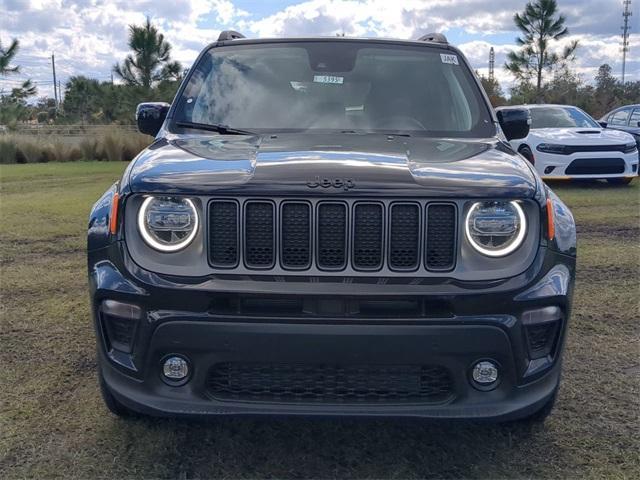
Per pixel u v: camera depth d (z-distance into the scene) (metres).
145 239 2.73
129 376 2.79
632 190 11.36
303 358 2.63
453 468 2.97
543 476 2.90
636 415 3.44
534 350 2.80
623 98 34.56
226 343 2.63
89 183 13.85
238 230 2.66
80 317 4.90
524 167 3.01
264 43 4.28
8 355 4.18
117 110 29.58
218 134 3.64
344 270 2.66
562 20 29.97
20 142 21.58
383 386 2.72
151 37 27.33
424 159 3.03
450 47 4.34
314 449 3.13
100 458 3.01
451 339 2.62
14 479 2.83
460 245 2.69
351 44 4.25
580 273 6.15
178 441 3.17
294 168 2.76
